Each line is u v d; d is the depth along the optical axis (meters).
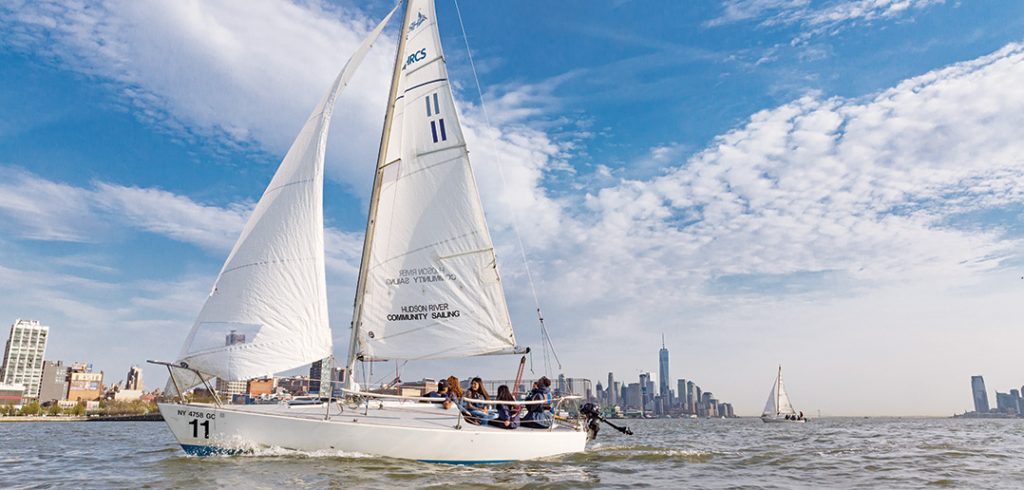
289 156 16.62
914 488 13.66
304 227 16.02
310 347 15.56
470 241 17.61
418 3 19.27
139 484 11.91
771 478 14.99
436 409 16.36
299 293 15.64
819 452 22.98
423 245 17.58
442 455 14.41
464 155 17.97
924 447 27.08
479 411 15.76
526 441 15.74
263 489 11.23
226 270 15.55
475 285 17.44
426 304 17.27
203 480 12.00
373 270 17.50
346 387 16.58
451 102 18.36
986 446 28.80
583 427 18.48
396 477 12.52
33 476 14.39
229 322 15.11
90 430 55.41
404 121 18.61
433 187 17.95
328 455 14.08
